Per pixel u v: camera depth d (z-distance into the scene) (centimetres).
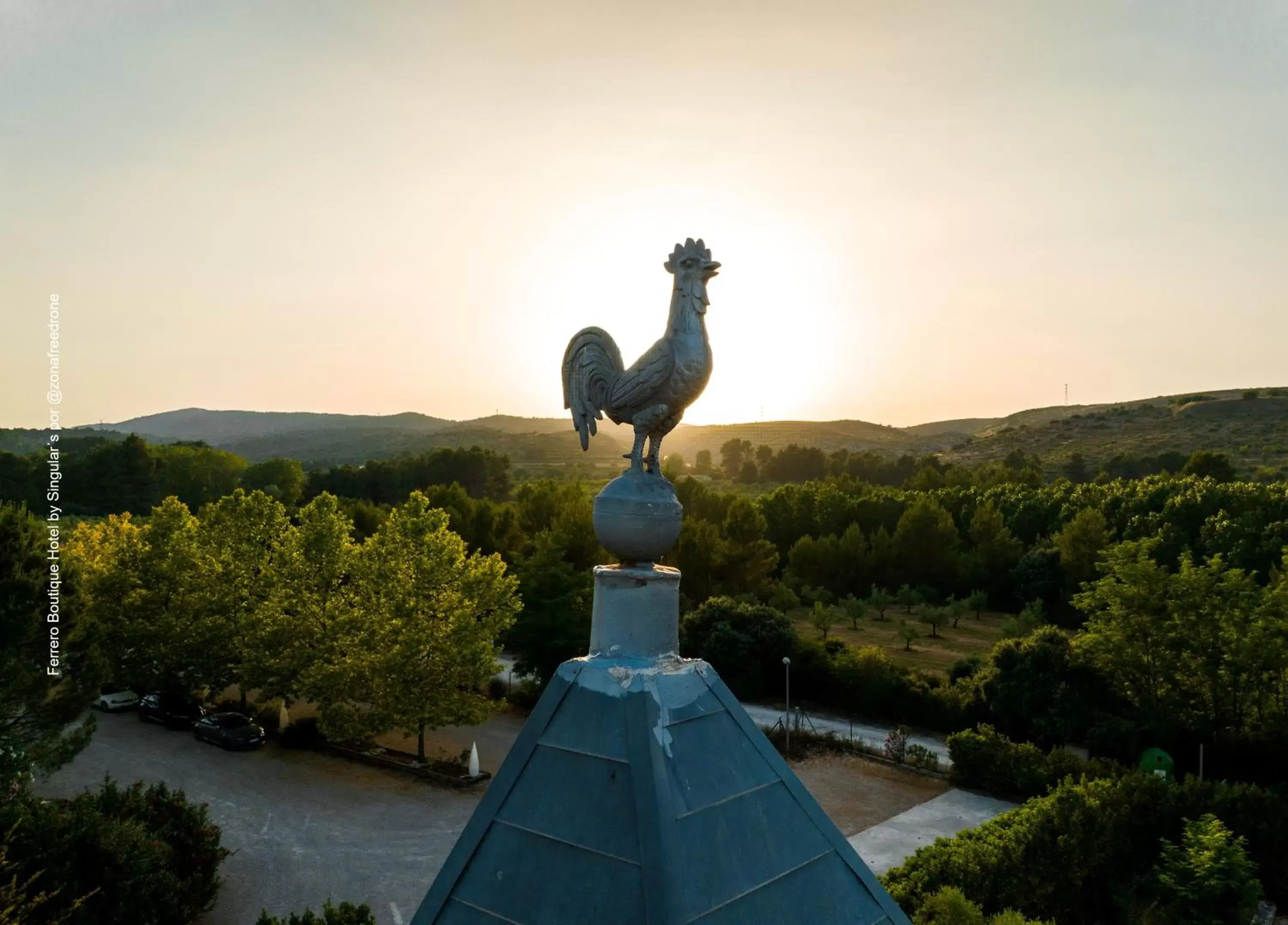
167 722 3903
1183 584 3309
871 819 2961
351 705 4009
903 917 461
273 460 11381
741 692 4331
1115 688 3409
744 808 446
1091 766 2992
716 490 14725
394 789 3234
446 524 3688
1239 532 5612
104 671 2742
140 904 1878
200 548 4109
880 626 6078
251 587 3912
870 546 7131
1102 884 2223
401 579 3428
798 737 3750
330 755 3600
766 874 431
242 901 2378
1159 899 2214
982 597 6147
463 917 438
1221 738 3212
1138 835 2406
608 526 497
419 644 3291
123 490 8694
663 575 502
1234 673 3183
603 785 436
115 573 4028
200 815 2261
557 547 4338
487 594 3497
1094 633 3491
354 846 2736
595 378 545
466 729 3934
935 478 11181
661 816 414
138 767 3409
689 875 404
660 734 445
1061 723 3381
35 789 3122
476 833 457
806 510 7869
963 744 3272
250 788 3212
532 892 423
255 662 3556
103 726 3922
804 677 4328
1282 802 2448
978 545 6756
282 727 3756
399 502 11075
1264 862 2372
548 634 4250
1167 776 2919
